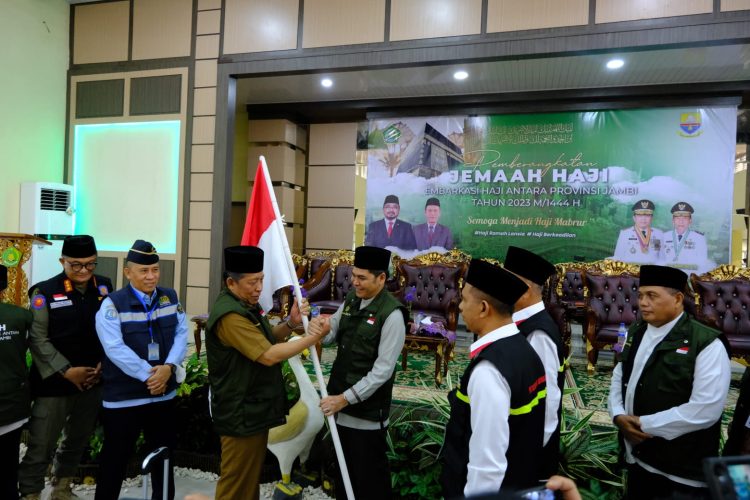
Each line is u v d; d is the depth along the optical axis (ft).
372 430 6.44
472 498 2.07
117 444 6.60
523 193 24.71
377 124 26.35
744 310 13.87
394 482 8.41
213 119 20.20
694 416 4.99
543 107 24.03
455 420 4.32
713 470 1.97
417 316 13.25
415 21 17.74
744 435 5.24
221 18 20.10
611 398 6.11
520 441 3.98
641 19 15.62
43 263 20.61
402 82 23.13
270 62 19.35
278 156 27.20
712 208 22.38
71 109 22.53
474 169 25.23
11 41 20.40
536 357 4.29
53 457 8.57
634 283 15.05
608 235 23.71
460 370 13.87
